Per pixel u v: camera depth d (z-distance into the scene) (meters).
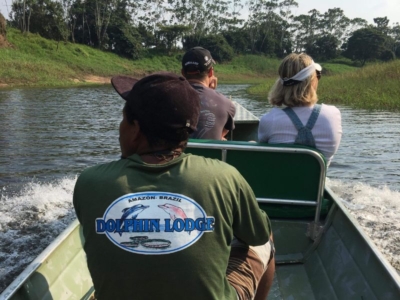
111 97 20.91
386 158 7.64
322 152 2.64
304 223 2.82
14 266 3.80
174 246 1.28
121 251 1.28
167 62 59.22
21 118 12.73
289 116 2.64
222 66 64.69
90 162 7.39
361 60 81.94
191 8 68.12
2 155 7.81
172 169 1.35
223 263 1.34
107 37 55.81
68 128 10.89
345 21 89.50
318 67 2.64
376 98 15.98
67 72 39.56
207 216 1.31
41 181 6.23
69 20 55.72
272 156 2.64
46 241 4.29
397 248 4.20
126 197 1.30
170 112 1.33
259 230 1.53
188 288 1.27
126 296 1.29
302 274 2.71
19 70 34.06
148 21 65.81
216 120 2.77
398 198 5.61
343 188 6.01
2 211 5.02
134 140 1.40
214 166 1.40
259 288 1.89
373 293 2.00
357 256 2.28
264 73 65.25
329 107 2.68
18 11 48.56
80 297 2.23
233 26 76.62
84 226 1.34
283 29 83.00
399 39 97.94
